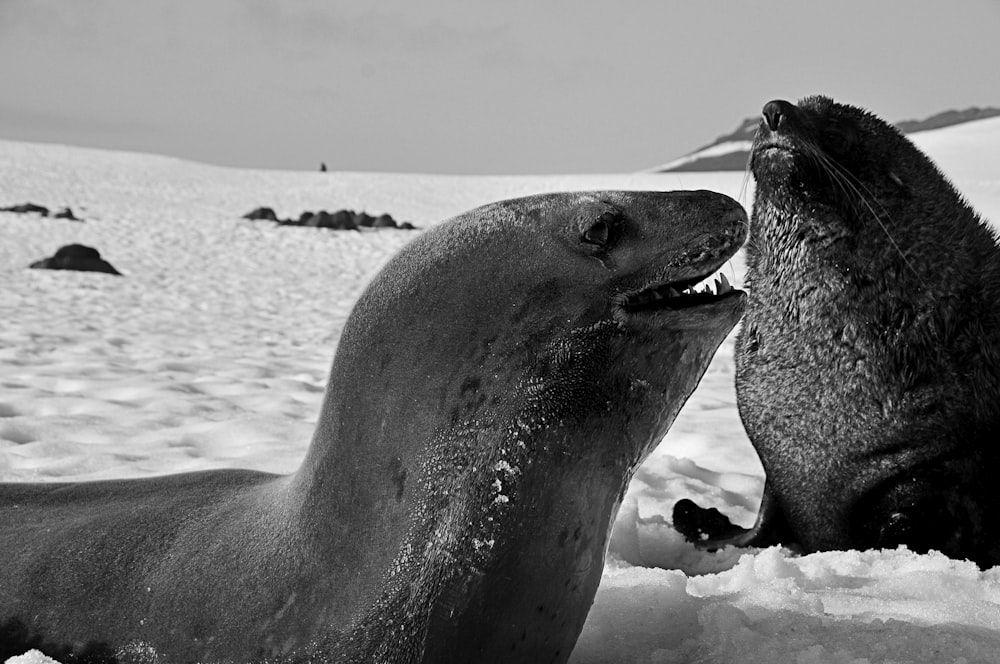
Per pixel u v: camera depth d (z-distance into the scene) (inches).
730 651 131.5
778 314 224.8
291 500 128.6
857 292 214.1
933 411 205.3
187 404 355.3
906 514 202.8
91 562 135.6
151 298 757.9
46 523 145.5
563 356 120.4
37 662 125.5
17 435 301.9
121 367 432.1
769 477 222.8
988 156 2320.4
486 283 123.0
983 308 210.1
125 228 1320.1
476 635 115.3
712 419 354.9
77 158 2541.8
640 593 151.5
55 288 772.6
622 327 121.1
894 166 222.4
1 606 135.9
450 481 117.5
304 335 599.5
